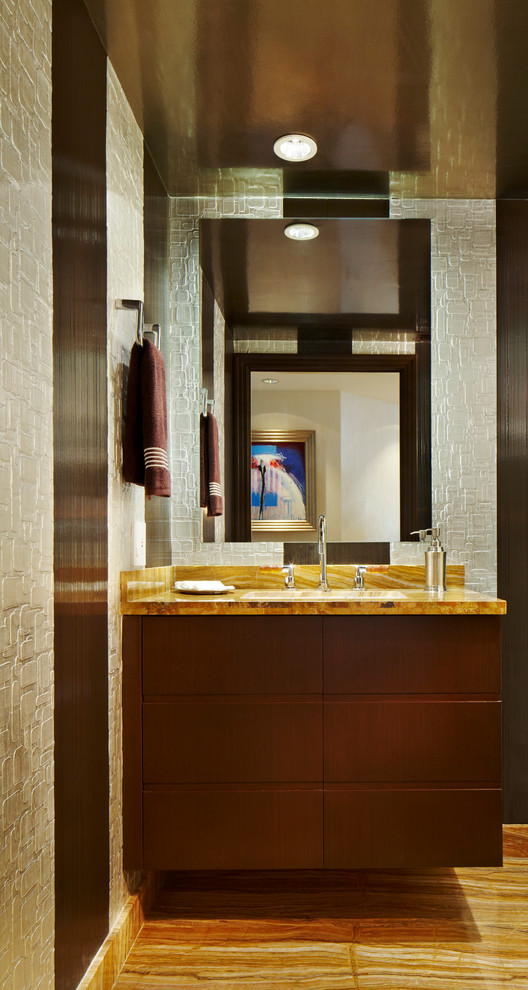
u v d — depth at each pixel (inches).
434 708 72.2
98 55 65.8
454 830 71.9
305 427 100.2
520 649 96.3
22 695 46.6
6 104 44.7
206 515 95.7
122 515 71.5
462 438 97.1
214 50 68.2
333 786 71.9
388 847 71.7
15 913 45.0
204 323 97.3
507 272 97.7
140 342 72.2
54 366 53.1
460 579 94.6
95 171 64.4
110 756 67.4
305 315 100.3
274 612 72.1
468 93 74.8
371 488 98.1
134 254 78.3
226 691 72.2
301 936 70.8
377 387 99.3
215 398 98.3
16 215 46.3
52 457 52.5
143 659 72.3
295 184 95.3
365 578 93.6
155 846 71.4
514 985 62.7
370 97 75.4
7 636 44.4
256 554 96.4
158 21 63.8
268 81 72.7
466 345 97.4
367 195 96.5
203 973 65.1
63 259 55.4
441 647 72.5
